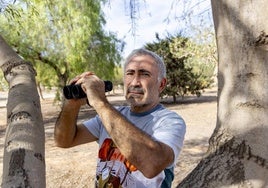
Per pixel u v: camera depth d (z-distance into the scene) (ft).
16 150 3.57
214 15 5.62
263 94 5.00
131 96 5.56
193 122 46.19
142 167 4.33
